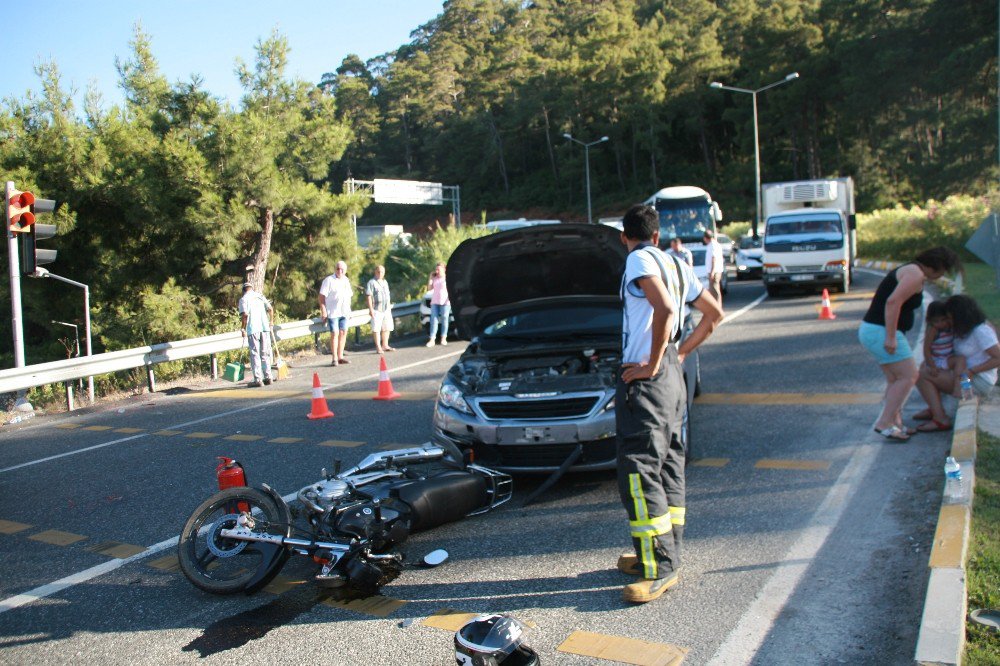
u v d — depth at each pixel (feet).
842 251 65.82
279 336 52.75
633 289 14.40
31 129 67.87
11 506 23.29
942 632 11.61
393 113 395.14
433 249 102.63
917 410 26.58
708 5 386.11
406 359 50.37
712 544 16.76
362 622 14.47
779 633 12.95
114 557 18.60
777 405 28.89
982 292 52.08
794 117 243.40
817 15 241.76
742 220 253.44
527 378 21.56
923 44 159.02
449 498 18.17
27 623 15.39
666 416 14.33
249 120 71.31
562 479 22.15
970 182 162.20
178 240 72.23
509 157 367.45
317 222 79.87
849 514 17.79
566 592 14.99
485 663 10.95
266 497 16.43
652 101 291.99
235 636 14.28
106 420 36.86
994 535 14.97
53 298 71.26
